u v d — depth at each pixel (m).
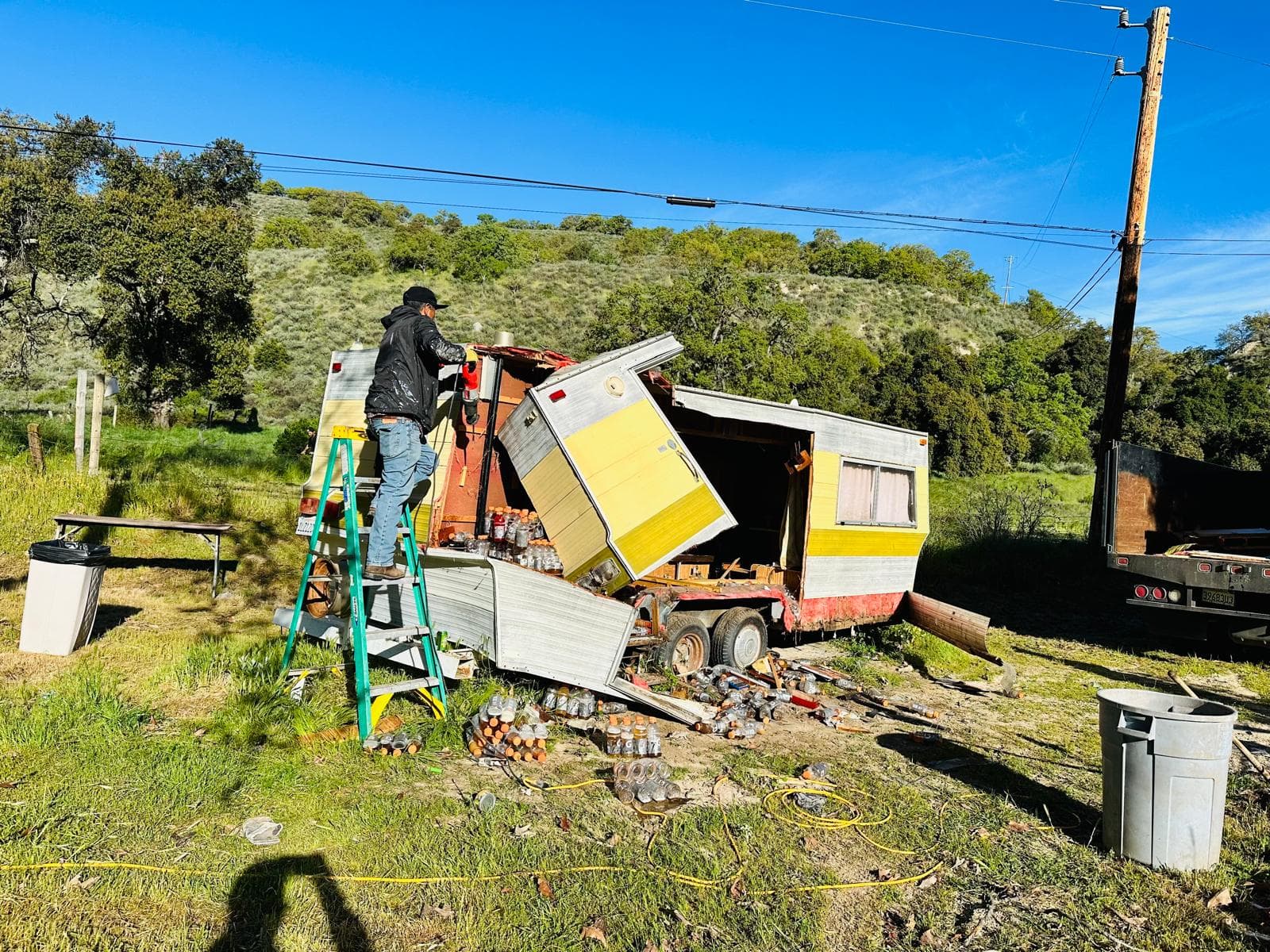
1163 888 4.71
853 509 10.51
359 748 5.72
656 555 7.22
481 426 7.66
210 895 3.86
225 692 6.49
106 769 4.98
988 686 9.44
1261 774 5.95
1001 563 16.34
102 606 8.78
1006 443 38.19
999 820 5.65
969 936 4.14
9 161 30.45
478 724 6.02
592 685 7.02
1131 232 15.26
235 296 33.66
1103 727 5.29
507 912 3.97
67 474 12.37
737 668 8.86
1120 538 11.57
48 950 3.33
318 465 8.17
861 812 5.61
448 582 6.92
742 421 9.82
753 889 4.44
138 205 31.92
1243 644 11.00
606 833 4.91
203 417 31.53
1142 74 15.31
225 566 10.66
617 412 7.31
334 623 7.18
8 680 6.34
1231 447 27.20
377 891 4.04
